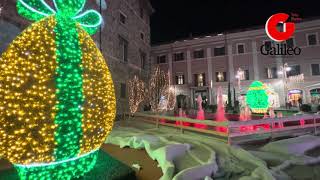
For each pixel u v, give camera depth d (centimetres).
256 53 2822
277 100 2678
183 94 3131
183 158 508
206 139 692
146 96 2183
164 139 675
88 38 408
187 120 855
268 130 770
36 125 313
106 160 495
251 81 2820
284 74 2688
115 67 1666
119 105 1688
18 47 342
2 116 311
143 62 2388
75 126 337
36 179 337
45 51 339
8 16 775
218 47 3014
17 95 314
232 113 1711
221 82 2956
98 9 1462
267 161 526
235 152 556
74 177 378
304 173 455
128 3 1992
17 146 312
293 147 597
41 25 362
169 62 3231
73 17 412
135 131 916
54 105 321
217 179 416
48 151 324
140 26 2286
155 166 500
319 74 2577
